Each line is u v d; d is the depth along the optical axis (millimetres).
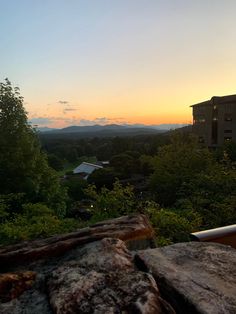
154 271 2885
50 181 26641
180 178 25438
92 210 13852
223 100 65312
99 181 44938
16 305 2697
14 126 25703
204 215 16031
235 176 18391
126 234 3936
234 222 15023
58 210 25422
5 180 24359
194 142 28516
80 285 2678
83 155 138875
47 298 2713
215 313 2262
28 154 25516
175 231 11492
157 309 2318
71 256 3434
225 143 44344
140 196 28406
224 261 3082
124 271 2896
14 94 25922
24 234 11422
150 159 30016
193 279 2725
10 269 3383
